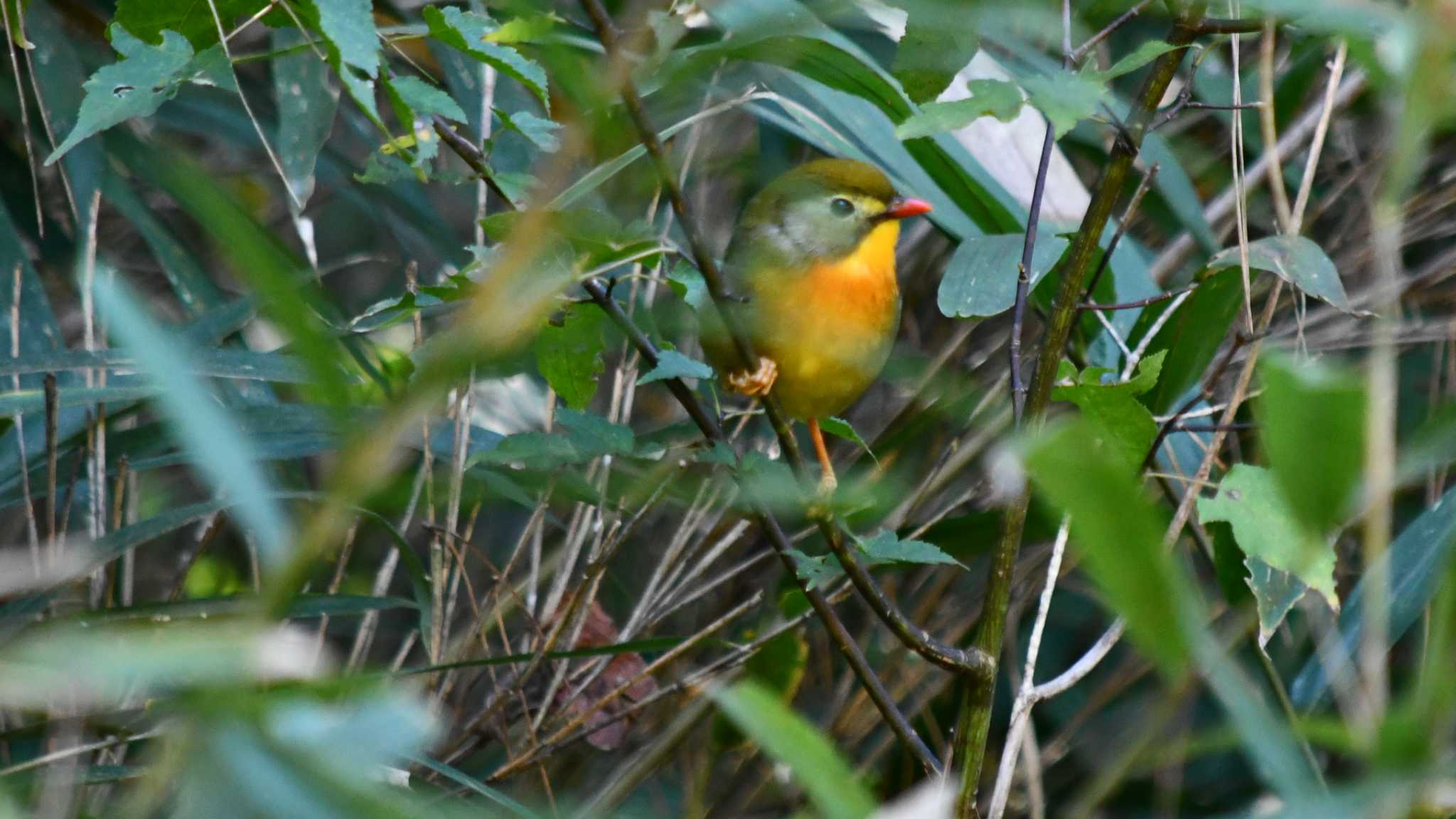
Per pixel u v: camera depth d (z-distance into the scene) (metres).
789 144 9.54
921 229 9.63
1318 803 2.31
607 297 4.59
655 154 4.09
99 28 8.59
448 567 7.14
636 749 8.33
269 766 1.97
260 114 8.97
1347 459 2.09
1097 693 8.20
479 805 6.69
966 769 5.02
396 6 7.99
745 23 3.44
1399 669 7.69
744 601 8.78
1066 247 5.48
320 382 2.05
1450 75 2.25
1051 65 7.32
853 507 4.82
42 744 5.91
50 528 5.92
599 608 8.34
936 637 8.36
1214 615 7.78
